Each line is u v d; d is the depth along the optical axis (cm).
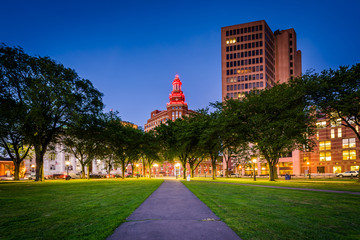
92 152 4975
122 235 565
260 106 3275
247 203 1056
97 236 543
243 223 678
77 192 1570
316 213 830
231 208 920
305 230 613
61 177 6188
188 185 2384
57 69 3091
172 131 4669
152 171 11981
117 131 4591
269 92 3484
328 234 580
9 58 2711
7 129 2831
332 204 1036
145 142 4944
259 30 10569
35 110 2541
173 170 11256
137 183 2788
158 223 682
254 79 10344
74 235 555
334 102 2836
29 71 2888
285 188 2012
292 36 11769
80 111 3212
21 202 1078
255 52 10494
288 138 3000
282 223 683
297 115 2845
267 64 10588
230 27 10975
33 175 6362
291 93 3020
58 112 3053
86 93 3350
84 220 705
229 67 10800
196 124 4272
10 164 9225
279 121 2978
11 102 2670
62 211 848
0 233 573
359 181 3016
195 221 707
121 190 1727
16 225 649
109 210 867
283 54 11581
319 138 7894
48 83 2861
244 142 3959
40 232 582
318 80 2814
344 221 716
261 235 568
